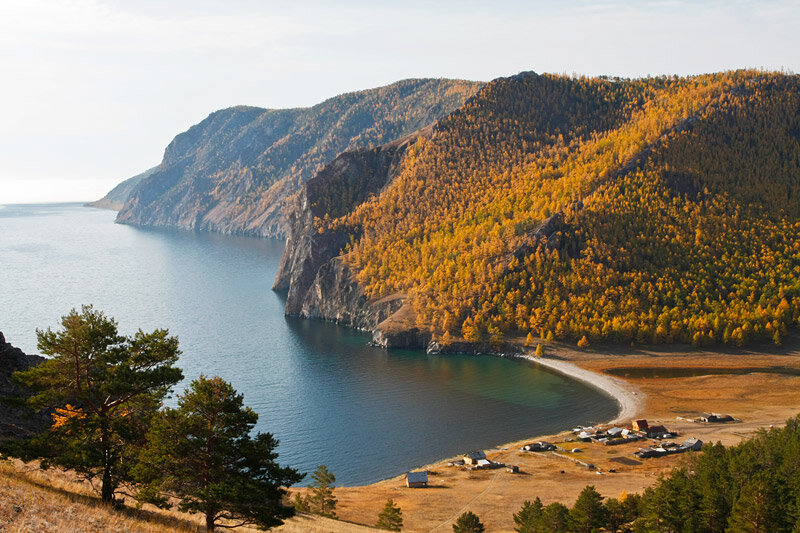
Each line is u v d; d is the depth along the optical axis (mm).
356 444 140250
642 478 112312
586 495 79250
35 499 38375
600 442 137000
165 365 49312
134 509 46625
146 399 47750
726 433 137625
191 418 43875
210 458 43969
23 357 65625
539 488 109125
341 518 92250
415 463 129750
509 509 99000
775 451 94312
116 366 46219
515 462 125375
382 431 148125
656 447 131125
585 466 120938
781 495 74500
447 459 131250
